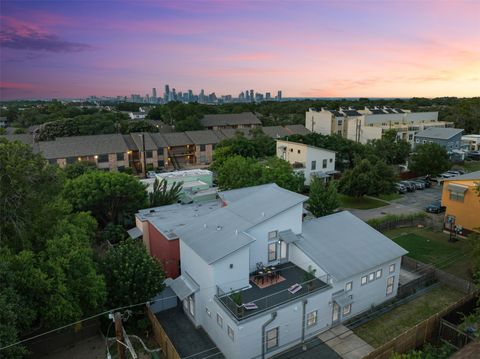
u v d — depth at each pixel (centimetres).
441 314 2102
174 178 4541
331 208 3506
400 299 2519
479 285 2095
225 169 4362
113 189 3522
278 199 2580
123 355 1465
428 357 1652
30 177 2095
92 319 2145
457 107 10831
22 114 12281
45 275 1781
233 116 10681
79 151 6378
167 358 1972
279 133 8725
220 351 2006
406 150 6359
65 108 14012
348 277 2177
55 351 2052
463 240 3472
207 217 2600
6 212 1995
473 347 1270
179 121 9988
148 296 2164
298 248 2369
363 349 2016
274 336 1962
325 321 2167
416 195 5153
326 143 6400
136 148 7006
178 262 2598
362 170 4566
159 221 2991
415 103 16012
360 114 9456
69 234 2225
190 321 2280
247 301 2002
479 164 7138
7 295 1625
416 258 3103
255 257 2328
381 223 3712
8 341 1512
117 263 2214
